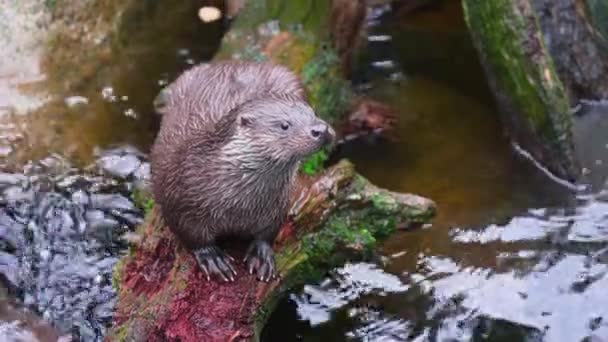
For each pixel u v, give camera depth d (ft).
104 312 23.62
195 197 20.61
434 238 26.04
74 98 29.50
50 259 25.13
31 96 29.30
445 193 27.43
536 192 27.58
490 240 26.00
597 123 30.04
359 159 28.45
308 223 22.93
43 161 27.55
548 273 25.07
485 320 23.95
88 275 24.70
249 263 21.81
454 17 34.04
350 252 23.47
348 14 28.91
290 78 23.56
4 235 25.70
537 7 29.99
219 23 32.83
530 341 23.47
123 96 29.89
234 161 19.97
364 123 29.37
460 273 25.12
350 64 29.89
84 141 28.27
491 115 30.19
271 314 23.61
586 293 24.54
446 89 31.14
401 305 24.30
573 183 27.89
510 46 27.89
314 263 23.32
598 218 26.73
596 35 30.83
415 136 29.30
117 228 25.90
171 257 21.94
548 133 27.86
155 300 21.17
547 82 27.58
